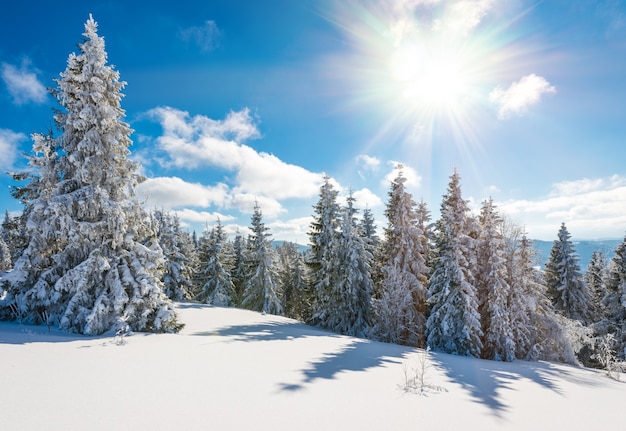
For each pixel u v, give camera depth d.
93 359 8.41
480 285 23.36
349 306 26.66
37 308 14.12
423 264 25.59
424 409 6.34
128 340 11.85
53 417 4.72
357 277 27.06
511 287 23.08
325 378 8.30
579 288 36.12
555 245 37.84
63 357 8.38
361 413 5.81
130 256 14.92
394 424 5.40
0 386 5.83
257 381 7.47
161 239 37.53
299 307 45.41
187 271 40.41
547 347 23.67
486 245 23.42
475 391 8.58
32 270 14.38
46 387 5.97
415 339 23.64
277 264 45.06
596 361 28.22
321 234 29.95
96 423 4.60
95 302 13.71
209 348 11.45
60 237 14.16
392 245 26.94
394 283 24.14
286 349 12.65
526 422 6.32
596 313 37.34
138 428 4.52
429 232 29.14
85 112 14.44
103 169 15.13
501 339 21.34
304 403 6.12
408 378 9.09
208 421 4.92
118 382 6.58
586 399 9.30
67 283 13.57
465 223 23.64
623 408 8.46
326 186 30.59
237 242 50.28
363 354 13.02
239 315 25.78
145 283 14.23
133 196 15.63
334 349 13.69
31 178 14.77
